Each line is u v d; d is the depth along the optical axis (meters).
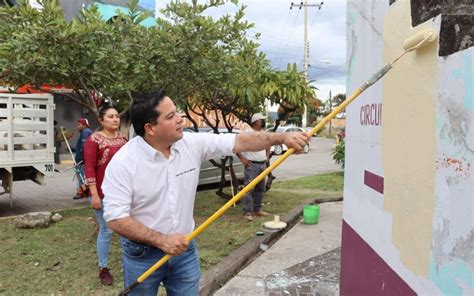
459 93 1.57
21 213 7.18
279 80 6.73
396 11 2.15
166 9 5.55
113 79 5.28
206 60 5.52
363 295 2.71
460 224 1.57
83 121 8.09
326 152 23.83
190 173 2.33
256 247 5.07
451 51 1.62
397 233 2.16
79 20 5.22
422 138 1.86
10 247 5.00
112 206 2.14
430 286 1.80
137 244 2.26
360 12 2.73
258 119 6.52
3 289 3.82
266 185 7.91
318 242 5.40
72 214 6.82
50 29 4.68
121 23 5.13
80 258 4.64
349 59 3.00
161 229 2.27
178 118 2.20
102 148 3.96
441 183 1.71
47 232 5.64
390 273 2.25
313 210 6.31
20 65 4.73
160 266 2.27
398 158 2.13
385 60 2.31
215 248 4.98
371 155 2.55
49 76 5.28
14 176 7.53
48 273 4.22
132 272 2.32
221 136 2.42
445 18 1.66
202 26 5.27
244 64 6.11
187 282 2.40
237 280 4.18
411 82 1.97
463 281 1.56
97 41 4.95
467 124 1.52
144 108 2.15
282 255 4.90
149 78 5.39
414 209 1.95
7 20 4.97
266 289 3.96
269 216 6.71
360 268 2.78
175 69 5.54
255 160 6.43
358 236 2.81
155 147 2.22
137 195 2.20
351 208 2.98
